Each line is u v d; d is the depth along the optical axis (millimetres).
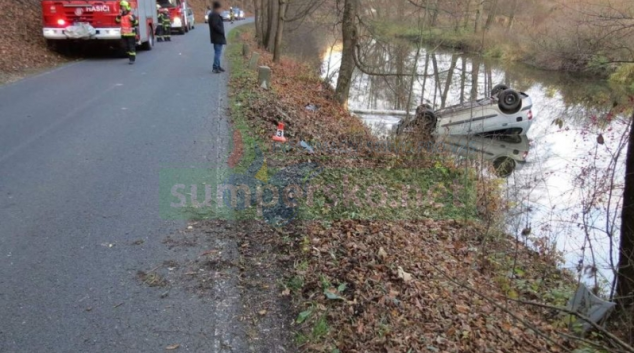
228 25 45156
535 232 7863
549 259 7082
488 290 5590
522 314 5156
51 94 10852
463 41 21578
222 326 3680
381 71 18875
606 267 6328
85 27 15680
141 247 4699
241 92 12039
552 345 4512
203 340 3510
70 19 15641
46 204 5457
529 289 5996
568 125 15156
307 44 34750
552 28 24641
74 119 8906
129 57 16188
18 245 4598
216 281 4246
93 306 3799
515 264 6582
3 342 3363
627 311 4578
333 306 4094
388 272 5012
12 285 4004
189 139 8133
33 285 4016
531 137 14977
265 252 4871
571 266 6973
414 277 5121
